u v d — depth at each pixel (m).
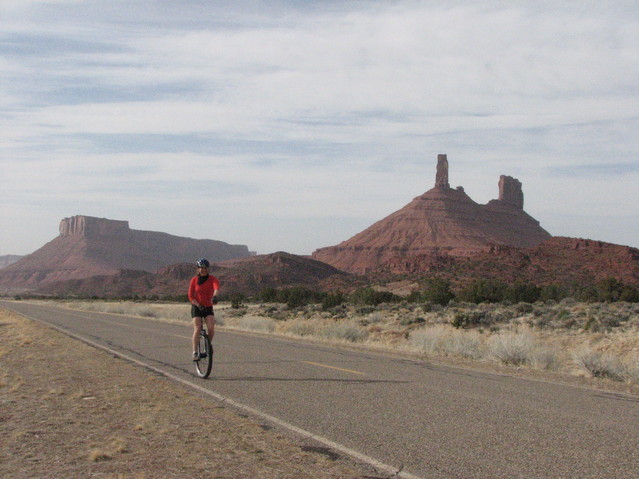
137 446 5.56
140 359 12.77
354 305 58.91
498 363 13.62
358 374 10.55
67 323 28.16
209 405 7.63
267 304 67.81
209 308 10.25
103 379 9.71
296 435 6.13
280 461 5.16
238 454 5.34
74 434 6.00
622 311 35.84
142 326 26.28
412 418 6.98
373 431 6.33
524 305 42.44
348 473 4.88
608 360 12.30
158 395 8.25
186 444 5.65
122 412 7.08
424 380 9.88
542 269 157.88
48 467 4.88
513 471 4.98
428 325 30.38
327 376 10.30
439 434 6.22
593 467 5.10
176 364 11.94
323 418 6.95
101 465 4.95
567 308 40.88
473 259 177.50
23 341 16.66
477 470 5.01
